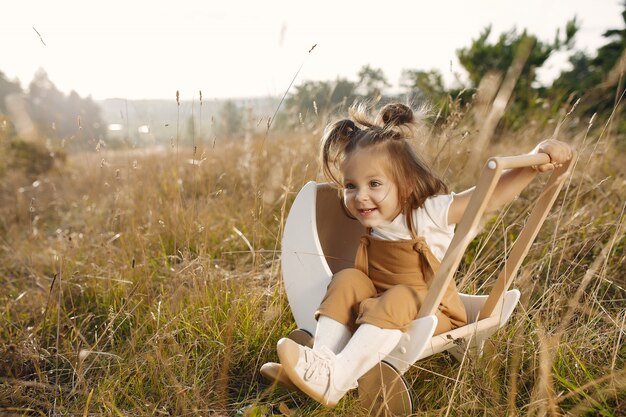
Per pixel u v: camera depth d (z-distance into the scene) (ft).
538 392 5.85
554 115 16.12
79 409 6.48
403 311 5.75
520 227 9.70
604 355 6.64
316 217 7.72
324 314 6.03
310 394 5.56
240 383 7.07
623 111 16.30
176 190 11.80
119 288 9.27
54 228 14.30
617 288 8.13
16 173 17.40
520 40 18.22
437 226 6.38
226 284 8.45
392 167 6.32
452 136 10.32
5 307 8.93
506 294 6.84
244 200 12.67
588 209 9.96
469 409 6.00
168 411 6.42
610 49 17.20
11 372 7.27
